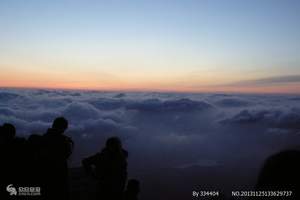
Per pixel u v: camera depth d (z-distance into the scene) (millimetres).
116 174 3643
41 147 3619
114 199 3633
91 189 4918
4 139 3521
